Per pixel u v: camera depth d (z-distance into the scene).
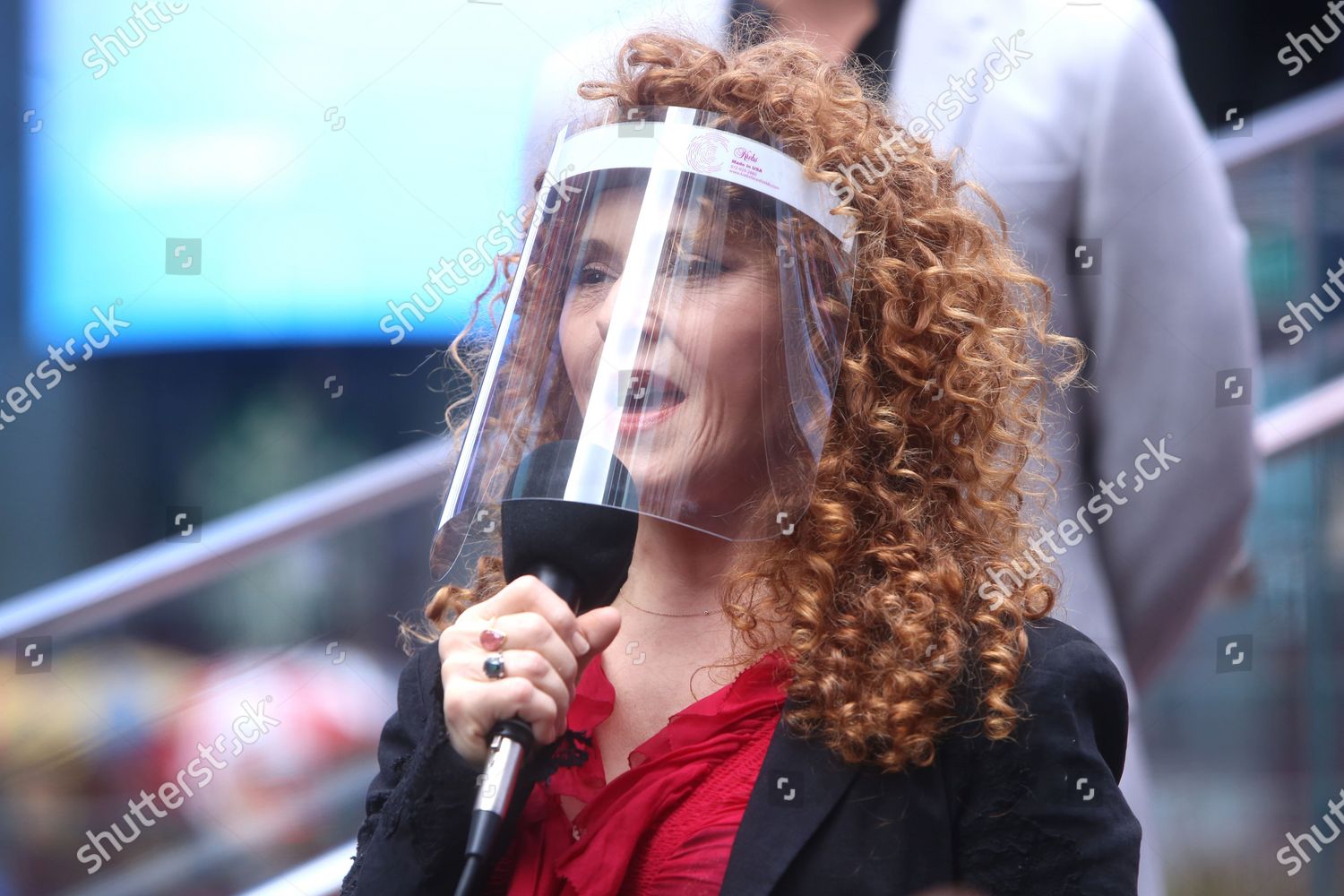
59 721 8.73
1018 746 3.79
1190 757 8.63
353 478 9.19
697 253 3.82
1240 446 6.93
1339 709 8.62
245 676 8.86
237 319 10.98
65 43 10.86
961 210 4.55
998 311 4.55
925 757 3.78
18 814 8.63
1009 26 6.86
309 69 10.38
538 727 3.43
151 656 8.84
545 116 6.64
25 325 11.19
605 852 3.70
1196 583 7.15
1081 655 3.97
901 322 4.23
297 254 10.77
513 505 3.72
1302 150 9.18
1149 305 6.87
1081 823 3.71
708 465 3.73
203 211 10.88
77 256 11.15
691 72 4.16
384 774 4.32
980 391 4.31
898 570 4.01
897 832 3.70
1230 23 10.41
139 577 8.81
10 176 10.95
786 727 3.84
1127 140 6.78
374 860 3.85
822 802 3.70
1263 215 9.20
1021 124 6.78
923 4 6.92
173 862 8.69
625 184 3.94
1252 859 8.50
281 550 8.91
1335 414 8.80
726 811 3.75
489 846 3.30
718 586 4.17
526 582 3.51
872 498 4.15
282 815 8.78
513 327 3.96
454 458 4.89
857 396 4.16
